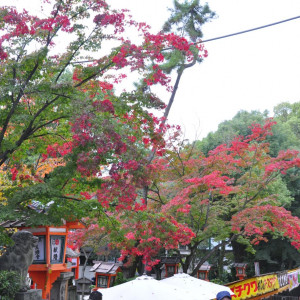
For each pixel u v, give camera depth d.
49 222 8.52
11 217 8.05
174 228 10.45
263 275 18.67
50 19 8.57
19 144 9.09
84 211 9.07
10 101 8.84
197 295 11.12
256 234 19.09
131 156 8.05
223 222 16.72
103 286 17.06
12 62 8.32
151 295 10.27
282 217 16.30
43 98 8.48
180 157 17.53
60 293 11.66
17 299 8.27
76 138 8.19
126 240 11.49
